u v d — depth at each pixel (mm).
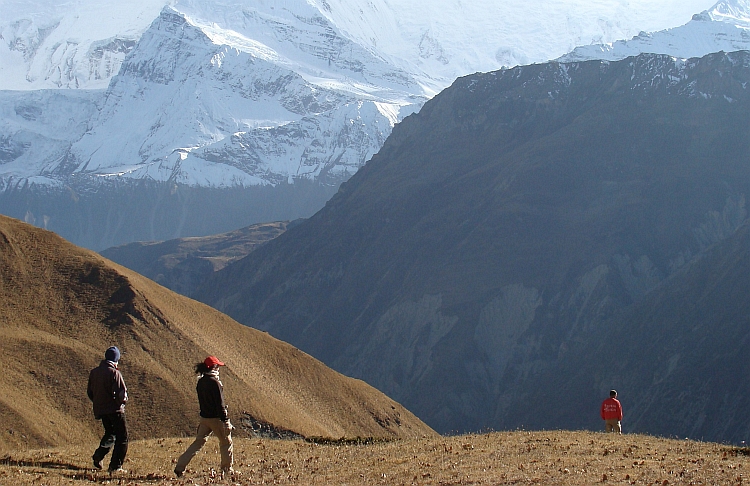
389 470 28234
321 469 28984
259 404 64250
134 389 60062
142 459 30906
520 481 25891
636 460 28531
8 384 55500
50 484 24891
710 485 25219
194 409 60531
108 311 65312
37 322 62250
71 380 58500
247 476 27609
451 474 27141
